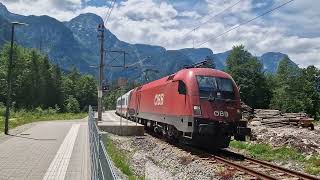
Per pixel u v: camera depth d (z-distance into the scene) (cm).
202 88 2147
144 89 3612
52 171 1255
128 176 1455
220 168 1639
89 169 1294
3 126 3234
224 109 2136
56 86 13625
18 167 1317
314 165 1862
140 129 3216
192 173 1639
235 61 9875
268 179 1417
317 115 9512
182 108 2202
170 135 2569
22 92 11756
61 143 2025
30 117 5075
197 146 2358
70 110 13138
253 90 9131
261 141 2664
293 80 10256
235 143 2609
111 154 1736
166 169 1830
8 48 11688
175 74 2442
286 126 3625
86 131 2814
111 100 12875
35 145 1931
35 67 12438
